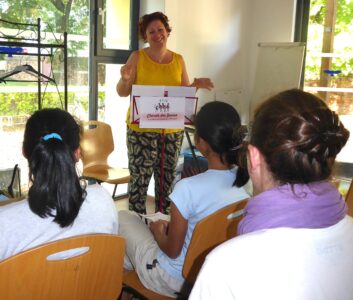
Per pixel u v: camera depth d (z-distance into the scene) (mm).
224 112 1475
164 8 3672
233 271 644
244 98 4871
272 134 681
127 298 1724
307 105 683
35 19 3102
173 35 3779
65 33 2840
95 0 3479
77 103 3549
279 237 654
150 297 1559
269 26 4617
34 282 1049
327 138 665
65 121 1255
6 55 2924
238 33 4621
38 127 1212
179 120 2779
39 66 2812
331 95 4723
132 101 2658
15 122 3141
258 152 719
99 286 1219
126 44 3834
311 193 675
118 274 1258
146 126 2701
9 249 1147
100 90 3688
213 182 1475
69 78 3436
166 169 3174
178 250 1506
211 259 669
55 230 1186
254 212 702
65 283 1116
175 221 1476
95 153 3230
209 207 1463
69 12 3334
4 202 1727
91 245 1123
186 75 3244
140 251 1646
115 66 3777
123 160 4062
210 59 4281
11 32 2973
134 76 3041
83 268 1139
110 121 3850
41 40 3164
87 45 3541
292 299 625
